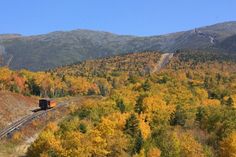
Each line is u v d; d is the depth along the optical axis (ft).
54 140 328.90
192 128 411.34
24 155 369.50
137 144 331.77
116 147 327.67
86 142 320.09
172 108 431.84
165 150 325.21
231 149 333.01
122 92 601.62
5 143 389.80
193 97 561.43
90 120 404.57
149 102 443.73
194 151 331.16
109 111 440.86
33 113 534.37
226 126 379.76
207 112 432.25
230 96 572.92
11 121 481.05
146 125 375.04
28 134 436.35
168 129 401.08
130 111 441.68
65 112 564.30
